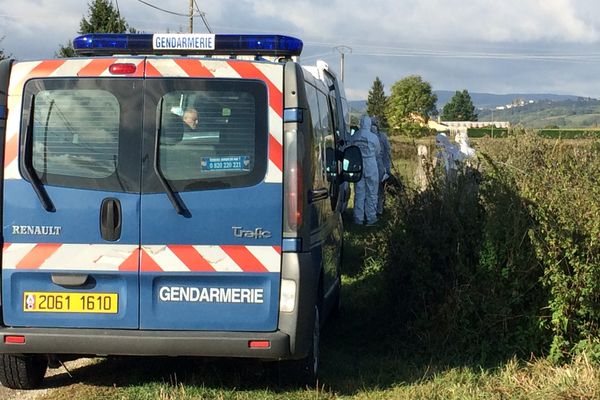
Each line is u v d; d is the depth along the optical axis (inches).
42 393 209.6
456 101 3617.1
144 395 202.4
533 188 233.8
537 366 220.7
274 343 182.2
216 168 183.6
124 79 184.1
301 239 184.9
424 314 243.0
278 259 183.9
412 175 289.6
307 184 187.0
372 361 237.8
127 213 183.2
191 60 184.7
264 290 184.4
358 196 533.3
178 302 184.9
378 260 294.7
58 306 185.9
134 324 185.3
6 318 186.5
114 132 183.9
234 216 183.2
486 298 231.9
